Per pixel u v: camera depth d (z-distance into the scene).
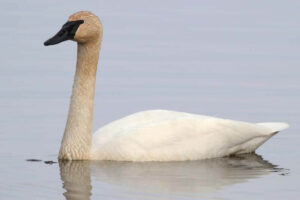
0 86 20.17
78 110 15.11
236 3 30.89
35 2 30.05
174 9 29.67
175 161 15.09
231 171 14.58
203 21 27.70
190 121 15.37
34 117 17.83
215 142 15.35
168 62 22.56
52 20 27.09
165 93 19.84
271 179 14.08
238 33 25.98
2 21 26.98
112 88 20.19
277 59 22.91
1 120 17.56
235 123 15.62
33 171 14.43
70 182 13.73
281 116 18.19
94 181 13.84
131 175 14.17
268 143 16.62
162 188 13.45
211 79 21.05
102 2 30.41
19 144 16.06
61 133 16.83
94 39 15.08
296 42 24.73
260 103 19.09
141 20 27.73
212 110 18.61
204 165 14.94
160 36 25.53
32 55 23.11
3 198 12.92
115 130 15.43
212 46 24.39
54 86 20.22
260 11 29.44
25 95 19.45
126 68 21.92
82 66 15.16
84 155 15.07
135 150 14.95
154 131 15.10
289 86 20.42
